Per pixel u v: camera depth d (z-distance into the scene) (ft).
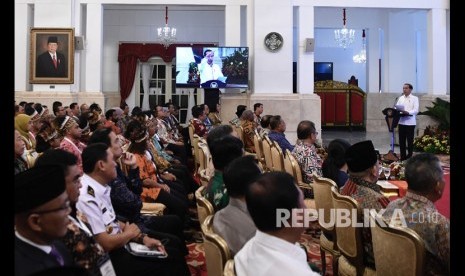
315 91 58.08
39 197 5.84
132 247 10.07
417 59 55.21
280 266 5.39
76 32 39.73
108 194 9.94
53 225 5.97
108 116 26.08
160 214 14.49
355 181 9.96
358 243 9.39
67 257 6.82
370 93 56.90
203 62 39.06
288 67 39.86
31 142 18.98
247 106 40.19
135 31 53.72
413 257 7.23
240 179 7.60
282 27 39.88
